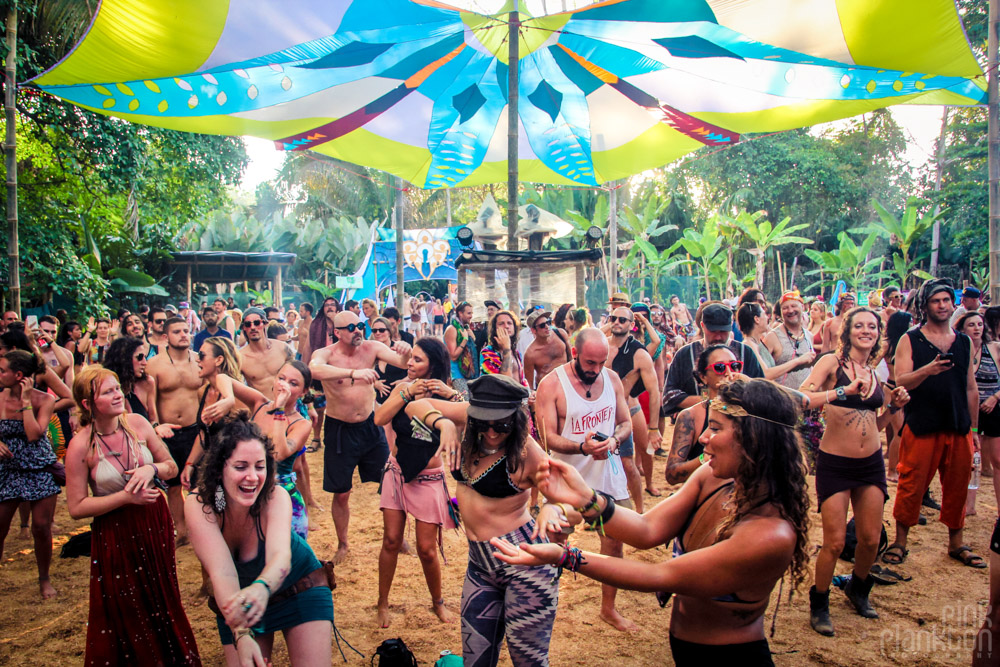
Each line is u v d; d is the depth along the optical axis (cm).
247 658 242
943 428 520
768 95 1060
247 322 673
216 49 798
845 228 3475
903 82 932
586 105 1248
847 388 420
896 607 462
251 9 763
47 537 504
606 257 3097
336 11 821
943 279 526
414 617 459
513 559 215
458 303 968
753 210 3512
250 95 960
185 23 750
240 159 1817
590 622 455
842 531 429
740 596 221
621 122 1291
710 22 881
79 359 969
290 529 285
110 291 1895
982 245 2412
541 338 718
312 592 298
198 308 2677
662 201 3416
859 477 431
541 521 264
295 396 438
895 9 778
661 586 210
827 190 3459
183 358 596
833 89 986
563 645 423
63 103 1384
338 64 978
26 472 495
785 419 214
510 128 1039
